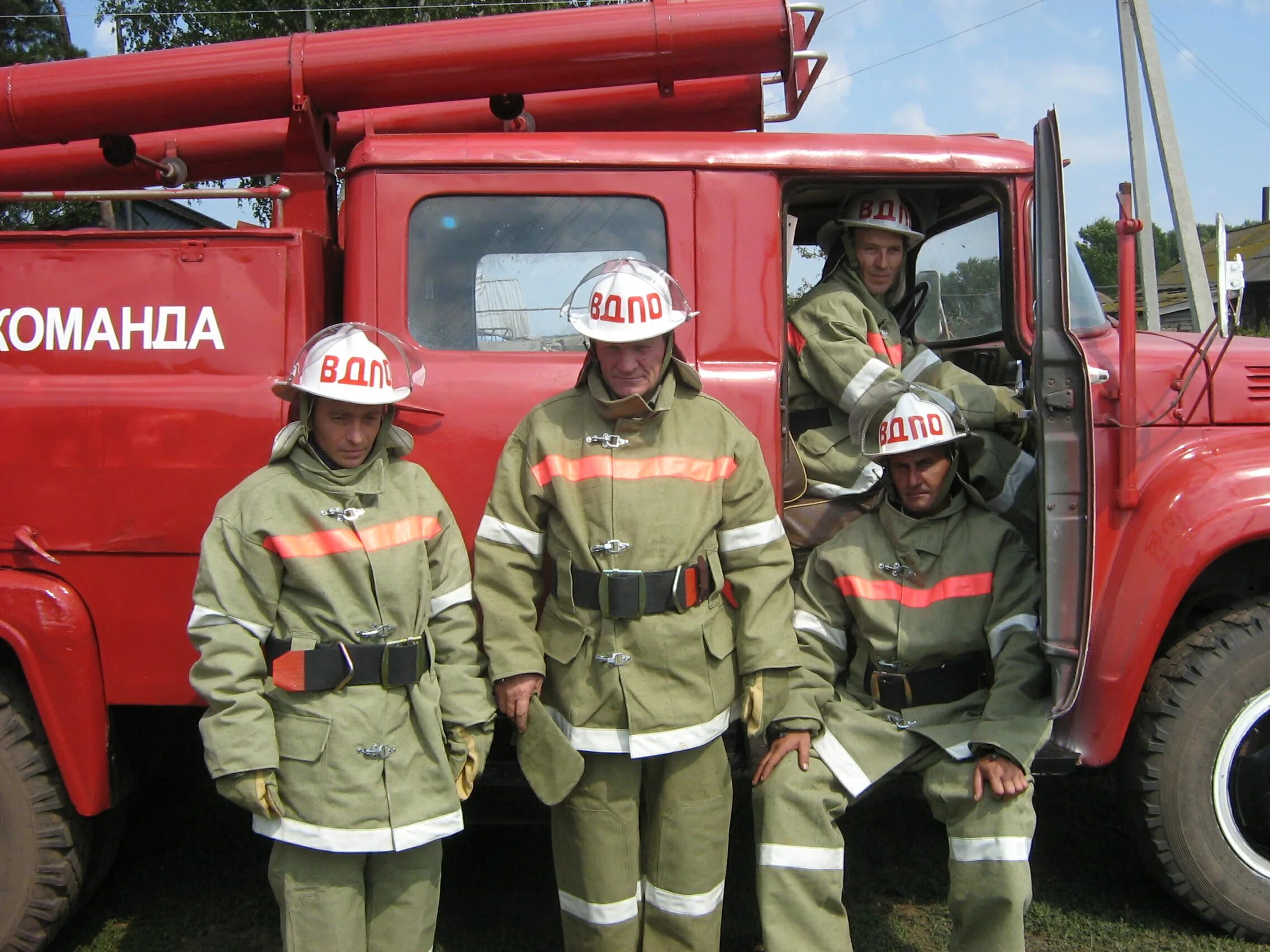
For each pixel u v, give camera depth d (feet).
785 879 8.33
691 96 13.01
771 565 8.33
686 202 9.55
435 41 9.96
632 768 8.32
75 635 9.02
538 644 8.18
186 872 11.76
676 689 8.07
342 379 7.50
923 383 10.49
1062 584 8.30
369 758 7.48
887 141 9.86
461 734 7.93
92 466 9.09
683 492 8.01
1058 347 8.32
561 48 9.98
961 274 12.29
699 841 8.39
